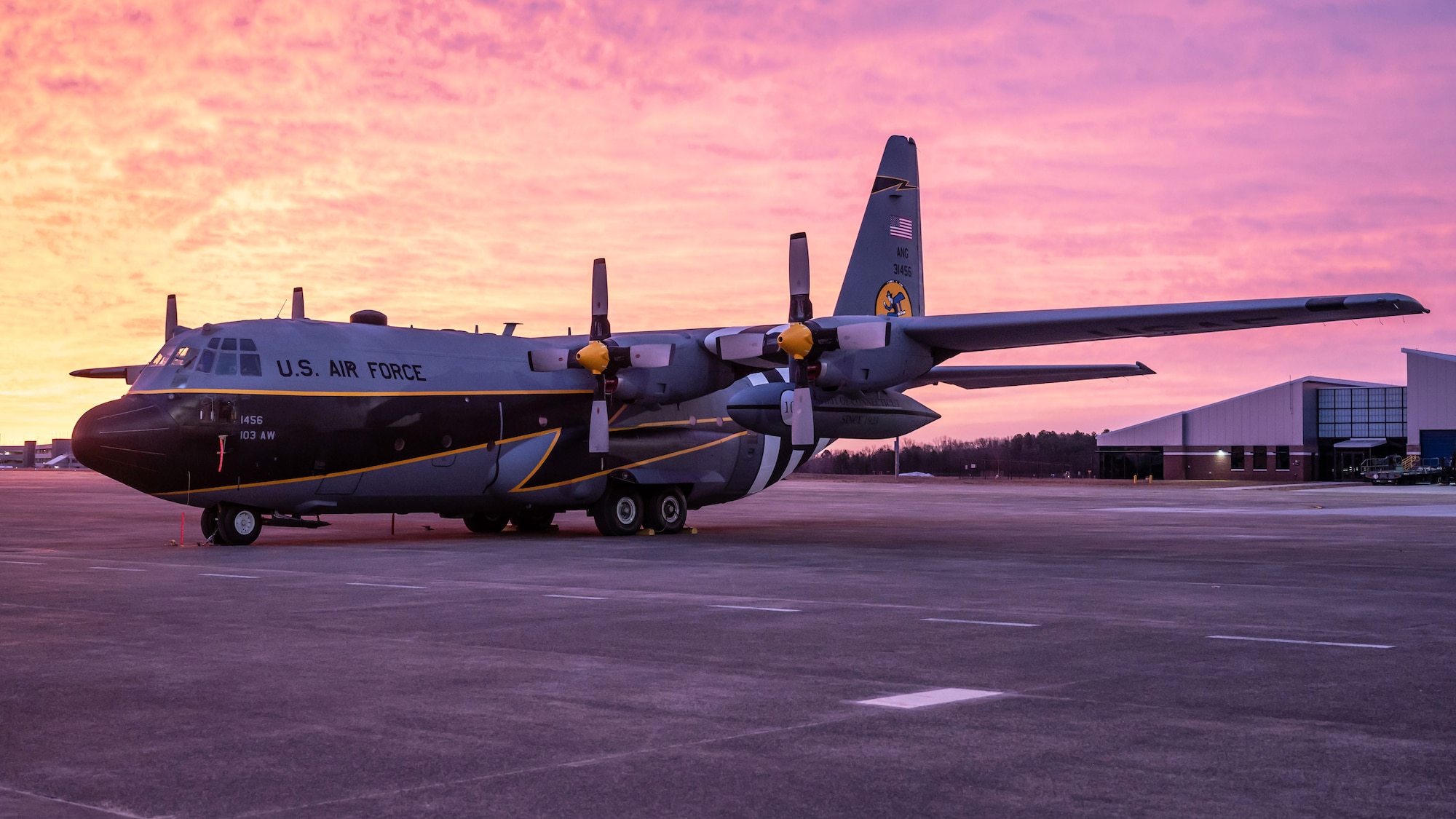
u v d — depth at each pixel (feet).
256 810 15.34
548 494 68.39
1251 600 37.55
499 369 67.26
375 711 21.09
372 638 29.43
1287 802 15.55
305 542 64.54
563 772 17.10
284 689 22.97
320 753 18.16
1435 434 224.53
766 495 152.25
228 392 58.34
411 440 63.16
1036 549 59.67
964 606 35.76
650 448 71.36
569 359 66.54
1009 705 21.48
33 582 42.32
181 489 58.65
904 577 44.91
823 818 15.01
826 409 68.39
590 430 66.23
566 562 51.19
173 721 20.24
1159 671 24.88
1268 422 240.94
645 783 16.51
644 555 54.90
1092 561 52.39
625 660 26.30
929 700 21.94
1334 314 54.34
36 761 17.67
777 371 77.51
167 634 29.99
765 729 19.65
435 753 18.12
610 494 71.10
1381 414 236.84
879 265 76.59
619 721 20.24
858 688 23.09
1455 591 40.19
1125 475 258.37
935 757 17.87
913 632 30.45
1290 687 23.11
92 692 22.66
